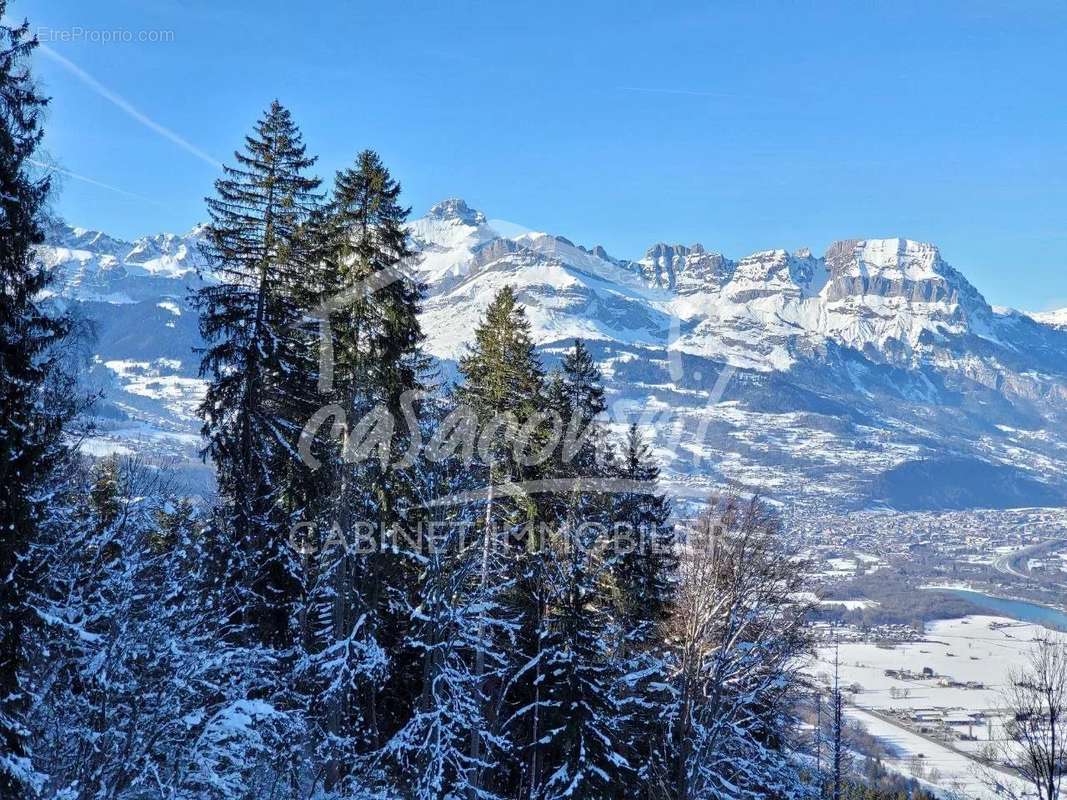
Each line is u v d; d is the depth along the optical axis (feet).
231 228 71.61
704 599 70.90
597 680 70.33
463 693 70.59
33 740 47.01
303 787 68.44
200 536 59.88
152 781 49.24
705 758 70.49
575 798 66.39
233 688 51.06
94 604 50.93
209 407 70.64
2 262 44.16
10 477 43.06
